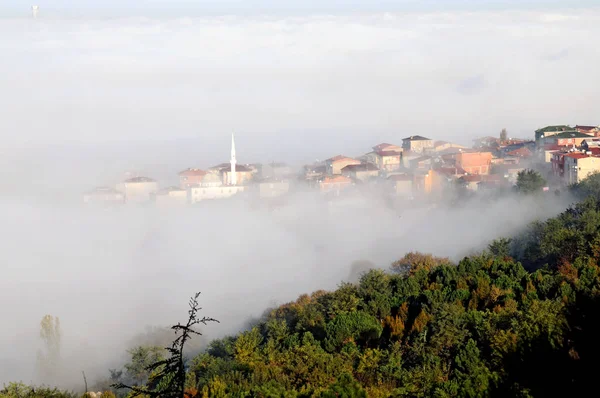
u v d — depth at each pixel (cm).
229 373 13712
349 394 10675
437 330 14988
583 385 10956
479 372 11619
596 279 17038
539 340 12675
